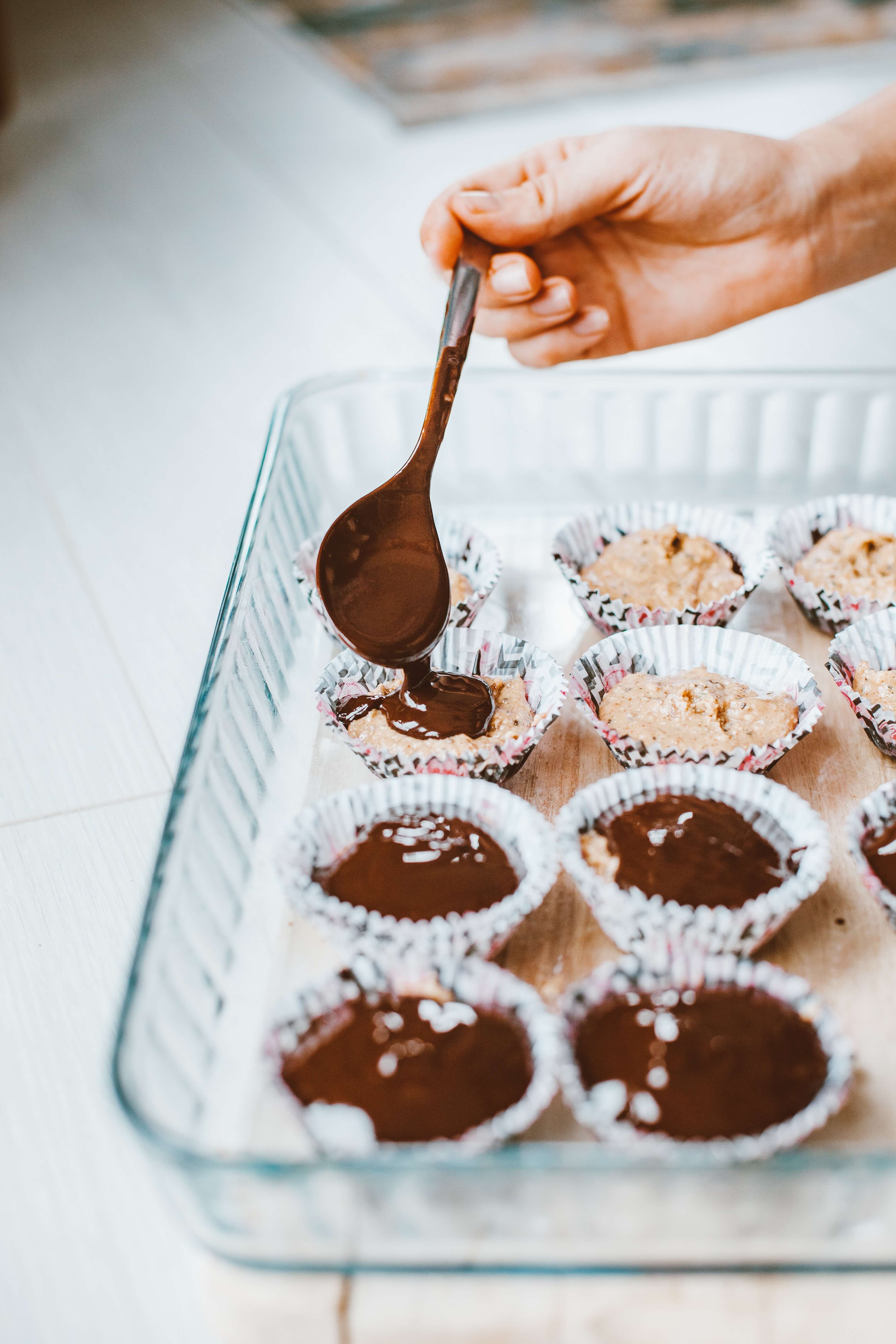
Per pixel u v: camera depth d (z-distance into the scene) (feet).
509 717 1.82
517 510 2.21
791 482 2.19
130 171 4.07
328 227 3.55
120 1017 1.43
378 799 1.69
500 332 2.14
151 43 5.38
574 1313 1.43
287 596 1.99
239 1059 1.55
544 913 1.70
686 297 2.22
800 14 4.75
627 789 1.70
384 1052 1.47
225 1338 1.46
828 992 1.62
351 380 2.13
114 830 1.90
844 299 2.97
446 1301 1.44
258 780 1.78
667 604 1.98
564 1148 1.41
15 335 3.12
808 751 1.86
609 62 4.44
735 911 1.59
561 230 2.08
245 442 2.66
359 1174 1.35
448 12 5.24
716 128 3.45
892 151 2.14
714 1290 1.43
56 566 2.37
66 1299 1.51
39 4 6.09
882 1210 1.39
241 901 1.67
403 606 1.80
